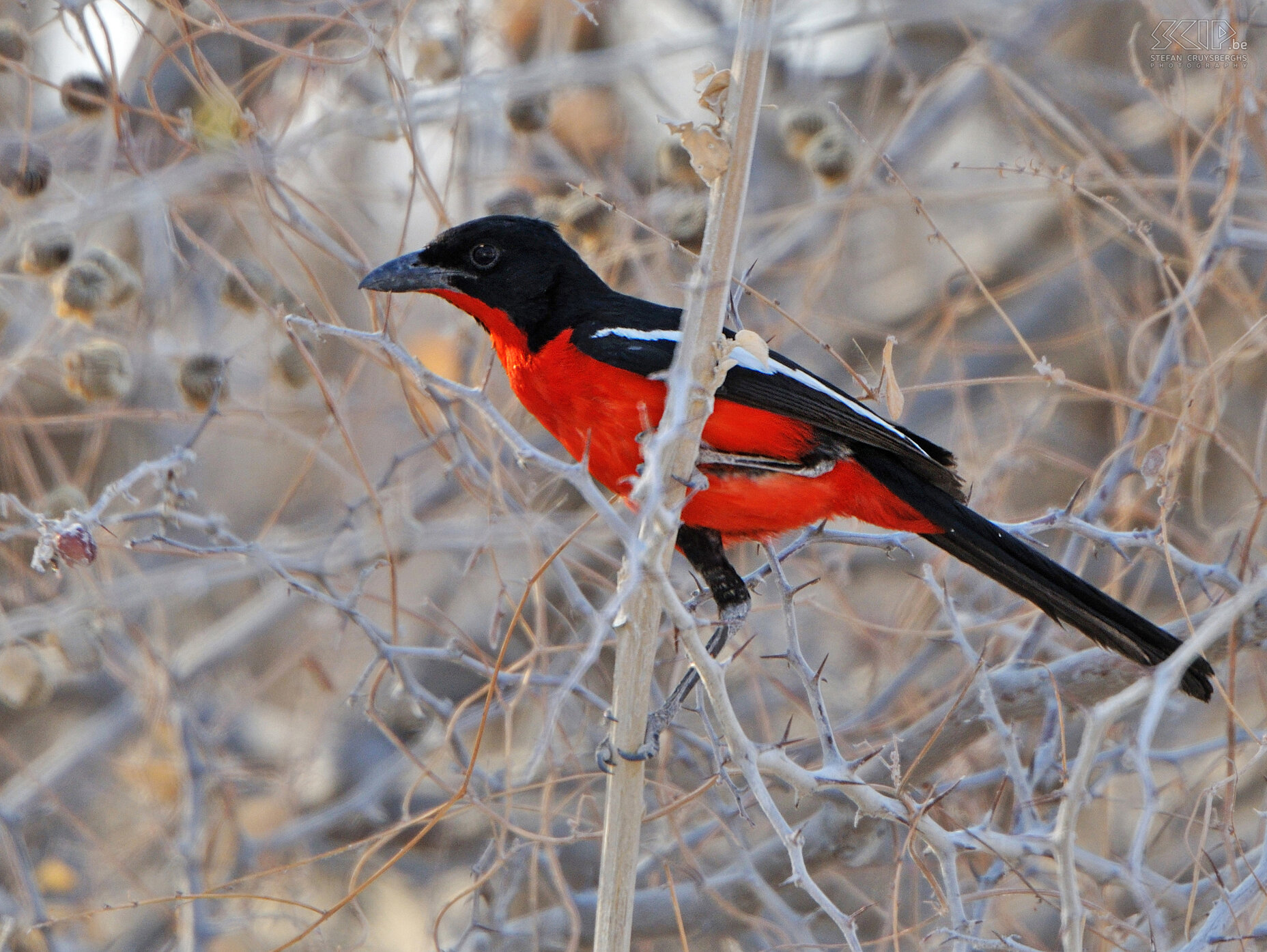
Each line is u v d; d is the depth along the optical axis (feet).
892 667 40.29
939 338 39.65
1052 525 29.89
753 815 38.42
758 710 42.37
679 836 32.96
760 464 30.37
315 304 40.63
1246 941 25.40
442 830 43.27
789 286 46.83
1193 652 19.27
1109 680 32.19
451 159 33.55
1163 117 44.78
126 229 39.58
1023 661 33.42
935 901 28.68
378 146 41.57
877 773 33.73
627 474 31.12
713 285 25.14
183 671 42.73
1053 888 31.07
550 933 35.17
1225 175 34.04
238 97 34.53
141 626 44.52
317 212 34.53
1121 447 32.40
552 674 35.55
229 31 30.89
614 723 26.23
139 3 34.96
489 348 37.32
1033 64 47.85
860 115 49.37
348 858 43.80
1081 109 49.11
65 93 32.60
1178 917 29.58
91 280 31.73
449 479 41.01
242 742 45.70
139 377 37.76
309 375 34.40
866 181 39.37
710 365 25.66
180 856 36.52
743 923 35.37
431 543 38.34
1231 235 31.94
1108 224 39.29
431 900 39.88
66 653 36.70
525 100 37.29
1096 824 36.42
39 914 34.30
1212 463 46.24
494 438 34.55
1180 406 35.91
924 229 51.49
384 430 45.55
